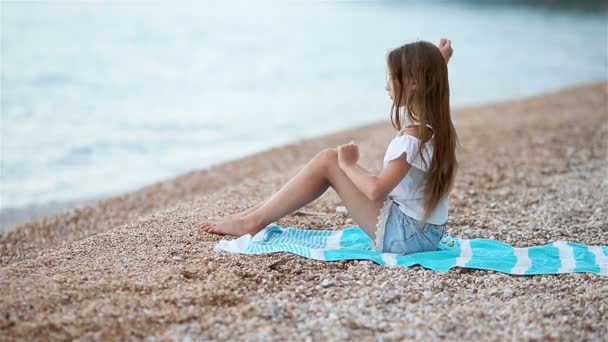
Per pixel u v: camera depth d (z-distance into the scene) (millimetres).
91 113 12586
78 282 3088
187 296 2986
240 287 3168
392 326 2811
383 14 42844
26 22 26656
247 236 3762
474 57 23391
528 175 6348
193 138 10617
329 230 4309
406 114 3516
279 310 2914
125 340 2602
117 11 33562
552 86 17266
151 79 17562
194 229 4074
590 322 2928
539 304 3098
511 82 18016
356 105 14227
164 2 39875
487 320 2914
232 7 41062
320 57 22891
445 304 3111
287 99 14992
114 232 3994
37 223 6008
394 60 3453
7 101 13312
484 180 6141
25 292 2930
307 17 38281
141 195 6906
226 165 8117
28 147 9594
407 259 3602
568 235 4352
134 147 9836
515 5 52344
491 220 4723
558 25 37406
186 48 24047
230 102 14523
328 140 9602
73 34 24844
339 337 2672
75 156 9172
